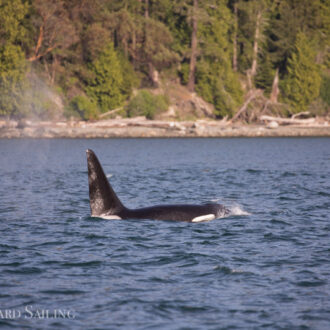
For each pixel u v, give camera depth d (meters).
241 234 47.16
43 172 112.88
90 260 39.09
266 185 85.56
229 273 35.81
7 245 43.72
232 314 29.03
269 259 39.16
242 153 176.62
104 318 28.52
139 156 164.12
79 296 31.64
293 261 38.66
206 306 30.12
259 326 27.53
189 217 52.28
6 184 90.00
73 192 79.25
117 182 91.94
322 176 99.44
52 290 32.62
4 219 55.44
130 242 44.16
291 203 65.88
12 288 33.00
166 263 38.28
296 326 27.50
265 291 32.41
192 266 37.47
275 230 48.91
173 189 81.81
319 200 68.31
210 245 43.28
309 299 31.06
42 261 38.91
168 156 164.38
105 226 49.94
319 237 46.28
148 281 34.28
